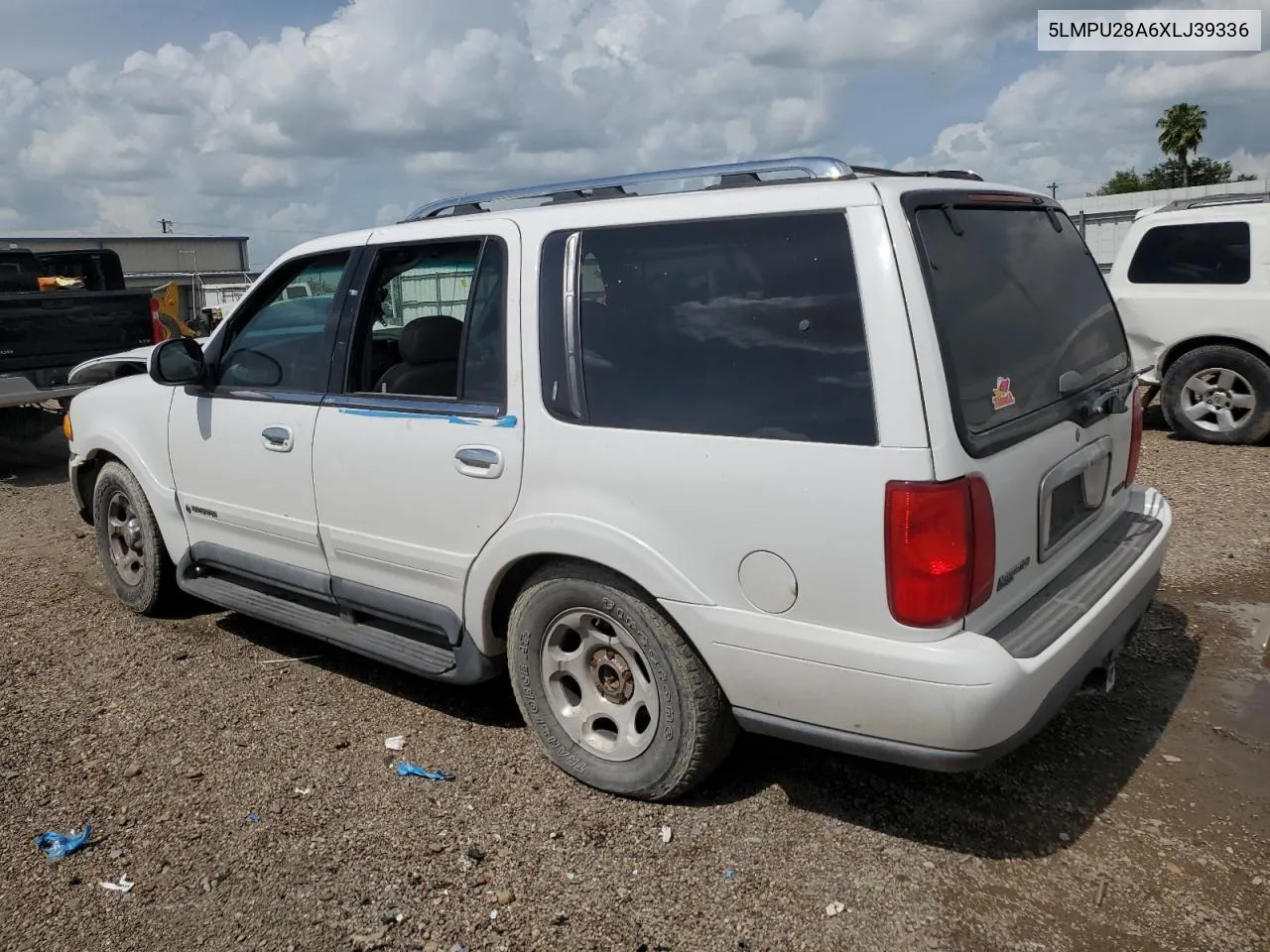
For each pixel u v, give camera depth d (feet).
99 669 15.34
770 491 9.40
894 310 8.89
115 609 18.06
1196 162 186.09
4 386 29.86
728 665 9.95
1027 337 10.47
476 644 12.09
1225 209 28.81
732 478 9.62
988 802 11.06
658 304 10.37
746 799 11.19
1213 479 24.64
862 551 8.96
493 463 11.34
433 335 12.69
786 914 9.34
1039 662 9.09
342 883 10.01
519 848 10.46
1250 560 18.65
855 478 8.95
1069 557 11.16
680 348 10.15
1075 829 10.55
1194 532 20.44
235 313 15.03
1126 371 12.80
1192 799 11.04
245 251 154.51
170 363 14.44
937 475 8.70
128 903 9.81
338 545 13.35
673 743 10.61
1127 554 11.51
